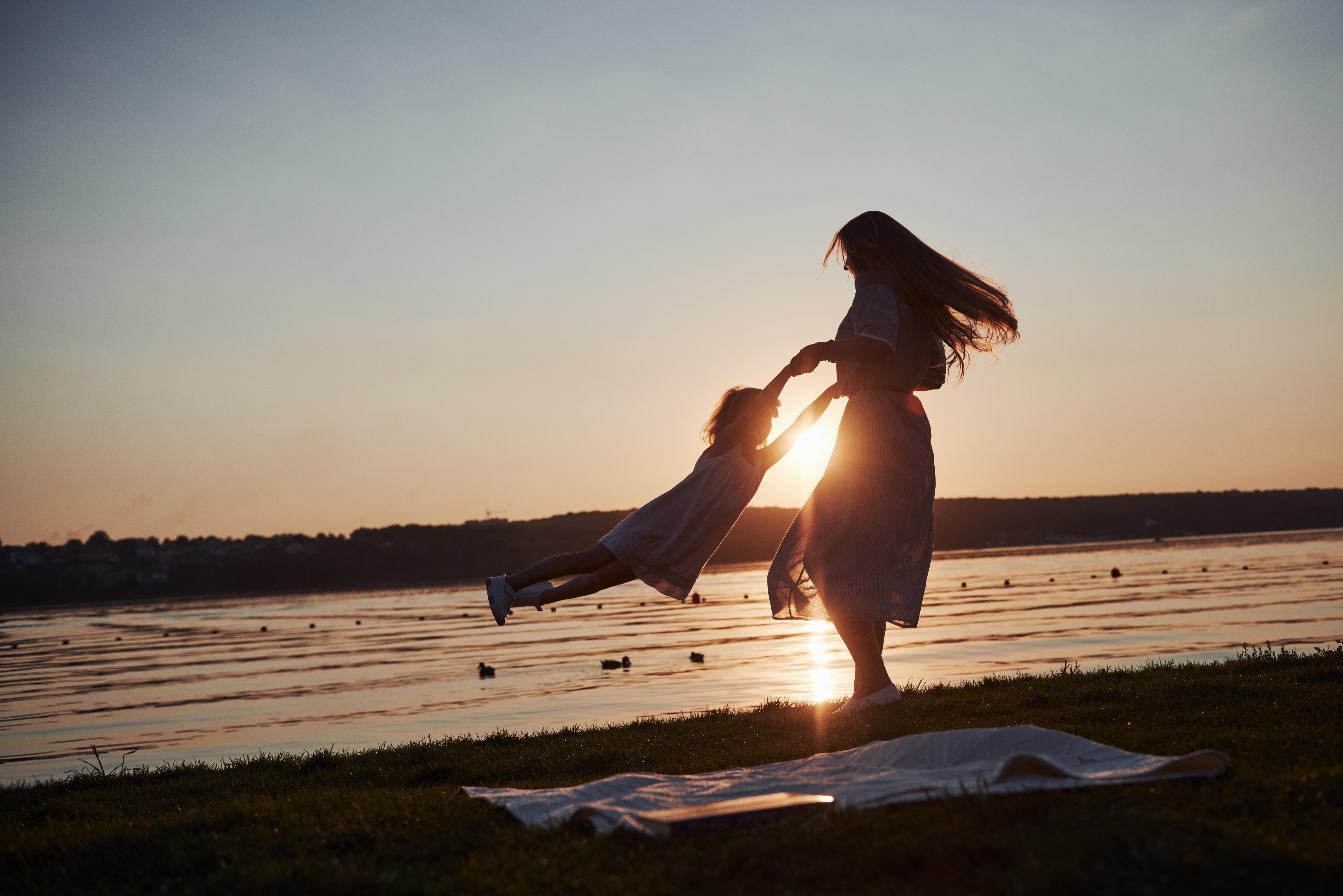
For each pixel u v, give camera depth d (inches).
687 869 102.3
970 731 147.8
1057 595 3636.8
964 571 6555.1
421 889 103.6
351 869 112.5
